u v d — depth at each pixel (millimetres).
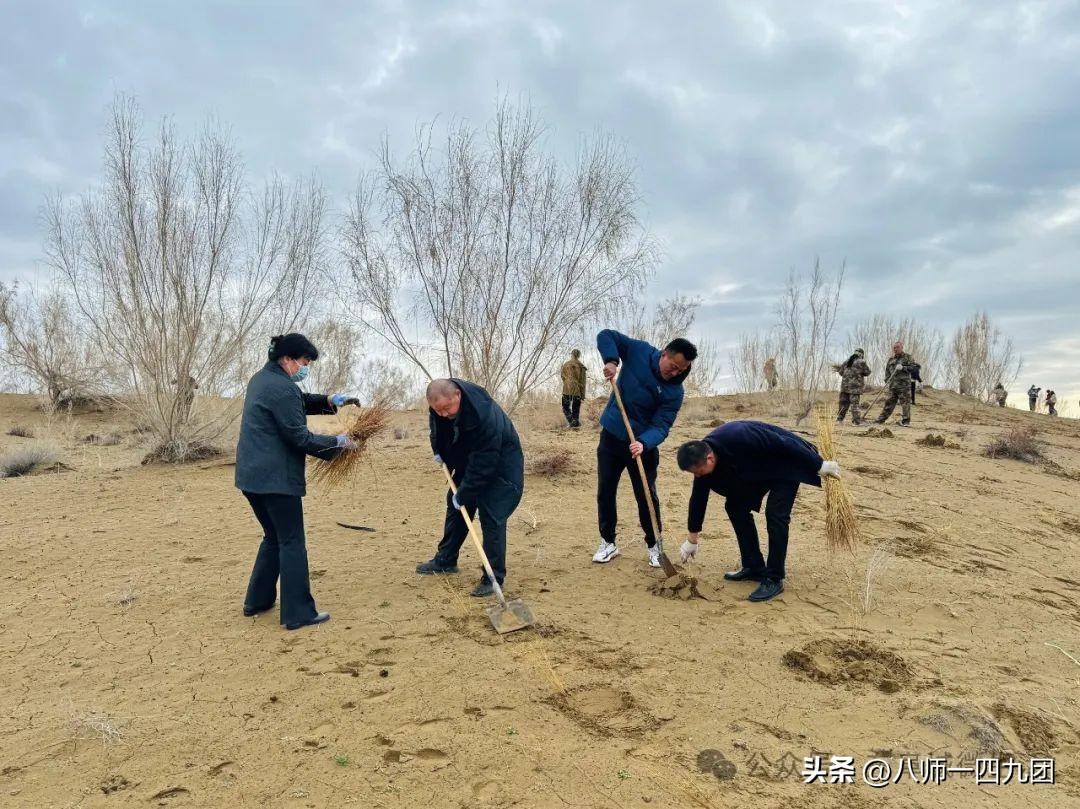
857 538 5516
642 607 4945
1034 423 22453
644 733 3379
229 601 5090
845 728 3461
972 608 5219
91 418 19391
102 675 3961
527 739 3287
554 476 9406
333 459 5008
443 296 10047
